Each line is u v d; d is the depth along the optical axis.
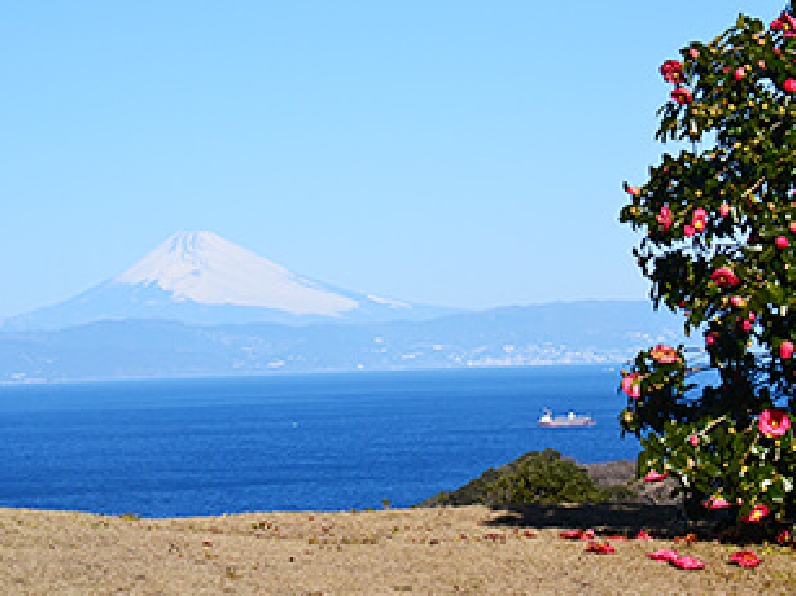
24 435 182.62
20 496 84.12
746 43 15.96
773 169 14.93
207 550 13.95
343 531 17.44
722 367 15.00
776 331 14.24
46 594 10.94
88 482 95.75
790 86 15.06
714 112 15.63
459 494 25.78
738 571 13.25
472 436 146.38
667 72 16.17
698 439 14.35
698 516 15.61
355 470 99.69
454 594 11.92
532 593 11.98
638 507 19.59
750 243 14.83
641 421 15.32
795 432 14.05
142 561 12.86
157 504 74.69
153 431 184.62
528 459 26.67
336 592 11.77
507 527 17.39
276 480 91.94
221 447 141.25
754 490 13.92
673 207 15.49
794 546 14.50
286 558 13.73
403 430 166.25
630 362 15.45
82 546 13.66
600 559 13.88
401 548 14.79
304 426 186.62
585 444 123.38
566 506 19.88
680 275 15.34
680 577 12.94
